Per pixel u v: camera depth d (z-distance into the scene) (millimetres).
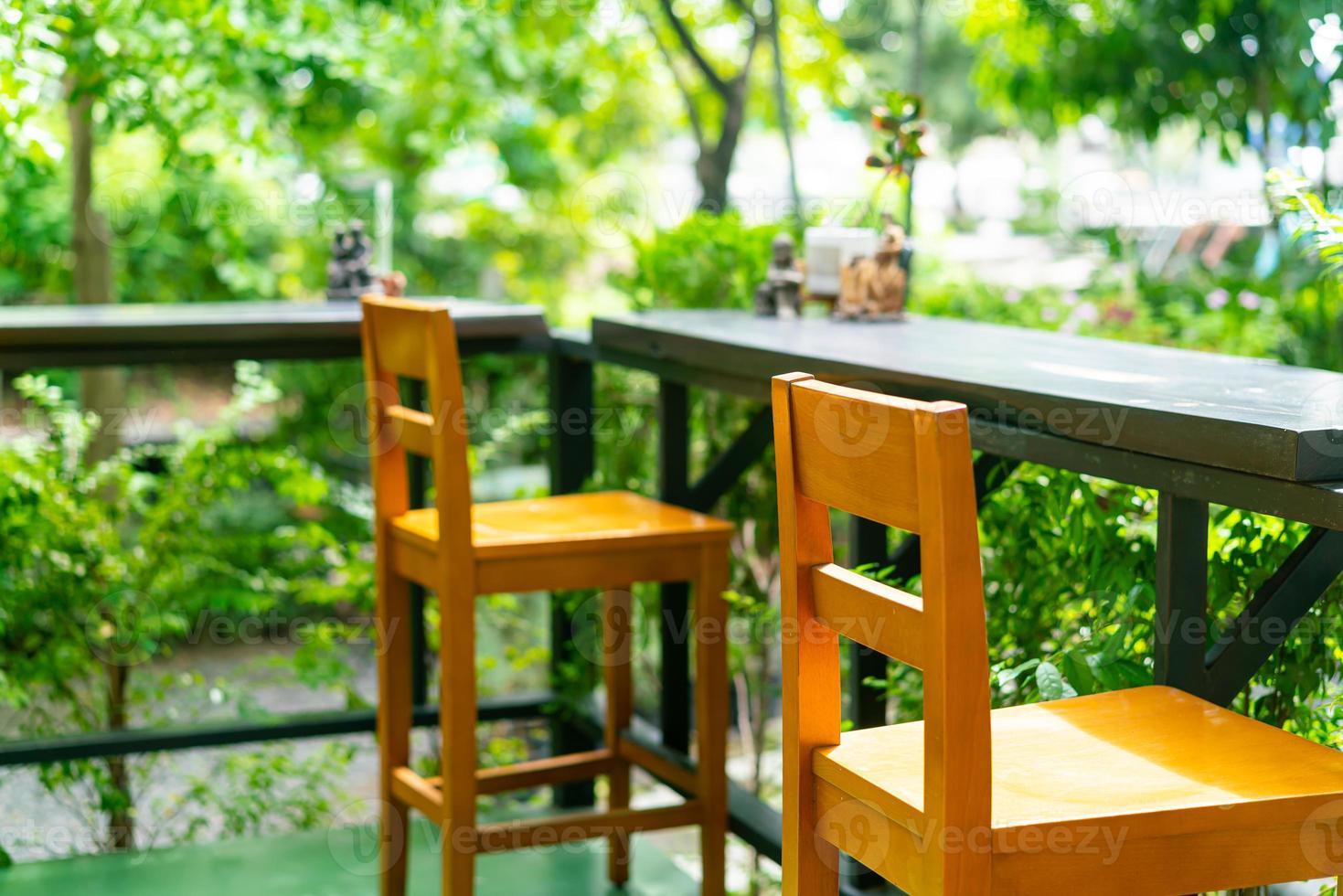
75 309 3090
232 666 4504
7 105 2867
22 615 3059
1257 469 1372
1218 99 5117
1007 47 5531
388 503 2496
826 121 6887
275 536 3430
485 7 5781
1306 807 1266
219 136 4418
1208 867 1265
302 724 3076
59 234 6133
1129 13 5125
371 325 2457
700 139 5117
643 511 2494
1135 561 1825
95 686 3229
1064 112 5543
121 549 3264
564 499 2607
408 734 2559
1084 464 1619
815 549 1450
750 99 6852
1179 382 1729
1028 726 1446
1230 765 1335
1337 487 1320
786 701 1474
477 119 6672
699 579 2371
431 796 2391
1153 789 1281
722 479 2691
